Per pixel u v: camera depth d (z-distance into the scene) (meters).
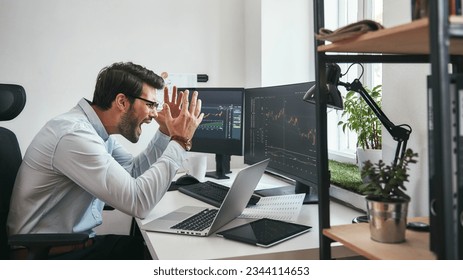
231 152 2.07
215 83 2.59
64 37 2.33
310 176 1.47
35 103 2.31
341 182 1.61
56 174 1.46
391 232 0.91
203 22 2.55
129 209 1.38
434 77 0.66
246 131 2.01
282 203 1.52
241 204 1.38
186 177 1.99
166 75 2.49
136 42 2.44
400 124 1.32
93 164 1.38
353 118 1.79
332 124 2.45
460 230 0.73
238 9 2.61
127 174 1.42
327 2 2.46
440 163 0.67
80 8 2.34
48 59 2.31
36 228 1.48
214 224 1.22
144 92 1.59
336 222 1.35
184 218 1.40
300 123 1.53
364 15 2.22
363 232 1.00
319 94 1.04
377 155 1.46
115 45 2.41
